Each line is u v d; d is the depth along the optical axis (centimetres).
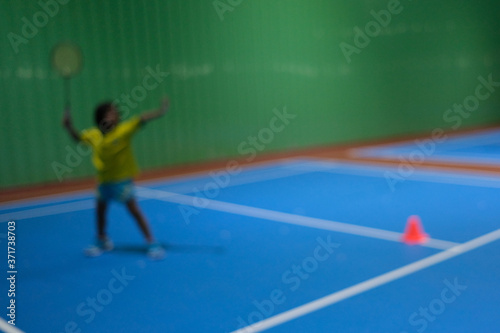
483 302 331
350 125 1352
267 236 510
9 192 830
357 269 403
